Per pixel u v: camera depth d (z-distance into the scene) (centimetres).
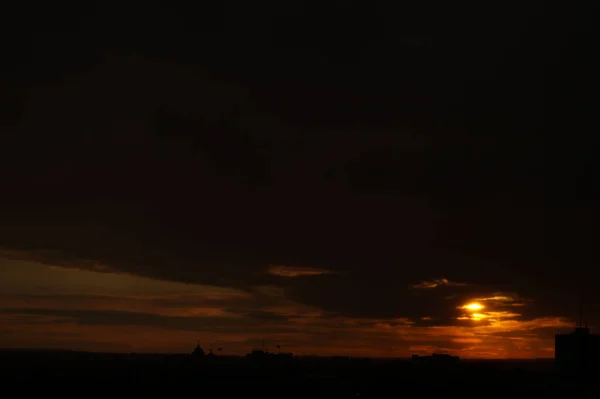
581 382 14000
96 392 12506
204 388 13150
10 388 12950
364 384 13775
